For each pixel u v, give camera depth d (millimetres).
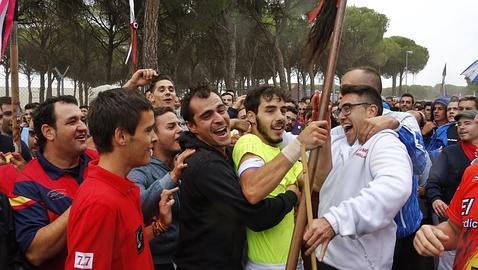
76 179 2553
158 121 2990
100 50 26172
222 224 2355
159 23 22812
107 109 1906
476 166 1850
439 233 1806
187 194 2402
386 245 2281
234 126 3797
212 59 28391
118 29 22391
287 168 2145
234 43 24656
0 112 5148
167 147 3016
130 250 1901
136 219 1949
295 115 6992
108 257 1794
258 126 2674
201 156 2361
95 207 1779
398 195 2020
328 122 2283
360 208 1978
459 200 1893
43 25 22391
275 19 24938
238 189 2281
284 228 2525
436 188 4355
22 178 2428
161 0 20641
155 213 2500
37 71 30328
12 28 3188
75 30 23359
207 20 21531
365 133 2334
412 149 2807
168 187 2445
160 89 4227
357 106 2434
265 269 2467
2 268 2201
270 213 2314
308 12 2404
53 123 2486
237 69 32125
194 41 26125
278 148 2725
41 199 2393
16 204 2342
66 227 2189
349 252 2303
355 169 2314
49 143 2518
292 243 2115
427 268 3422
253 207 2248
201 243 2396
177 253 2553
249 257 2525
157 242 2695
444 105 7332
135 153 1948
